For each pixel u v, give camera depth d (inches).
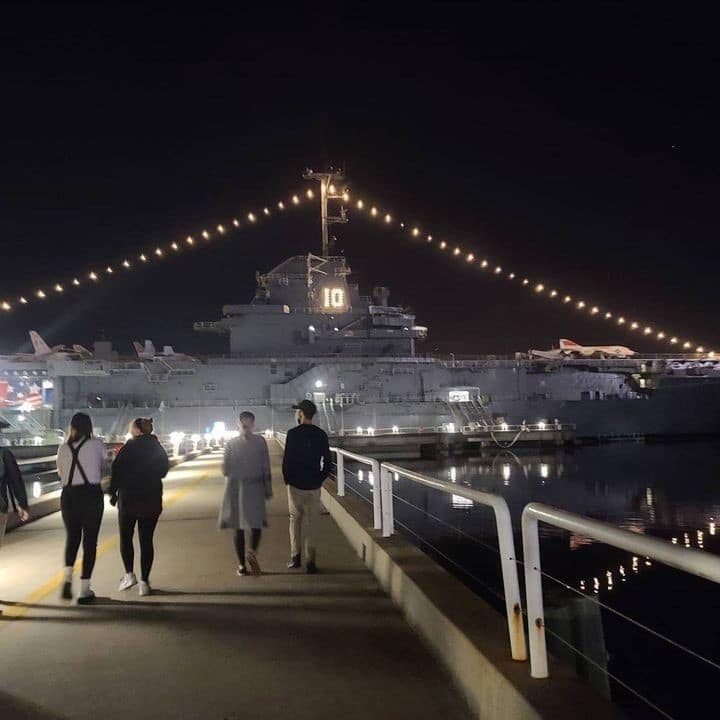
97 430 1898.4
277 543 433.7
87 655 223.8
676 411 2896.2
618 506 1236.5
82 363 2447.1
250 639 238.5
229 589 310.0
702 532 975.0
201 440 1910.7
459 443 2396.7
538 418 2716.5
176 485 838.5
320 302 2696.9
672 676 397.7
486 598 559.8
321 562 368.2
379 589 308.0
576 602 438.0
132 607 281.3
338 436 2265.0
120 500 308.5
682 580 615.8
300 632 246.2
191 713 177.9
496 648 179.6
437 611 217.9
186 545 426.6
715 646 450.0
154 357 2532.0
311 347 2655.0
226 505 338.6
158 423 2426.2
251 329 2652.6
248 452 336.8
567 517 140.0
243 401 2493.8
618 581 617.0
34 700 187.8
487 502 183.5
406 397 2596.0
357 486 1389.0
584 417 2770.7
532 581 159.6
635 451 2388.0
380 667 210.5
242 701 185.5
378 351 2694.4
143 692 192.2
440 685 196.1
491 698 164.6
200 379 2522.1
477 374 2701.8
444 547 796.6
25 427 1909.4
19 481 286.8
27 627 255.1
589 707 141.5
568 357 2893.7
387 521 356.2
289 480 347.3
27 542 451.2
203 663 215.2
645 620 503.8
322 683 197.8
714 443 2689.5
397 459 2263.8
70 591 292.4
